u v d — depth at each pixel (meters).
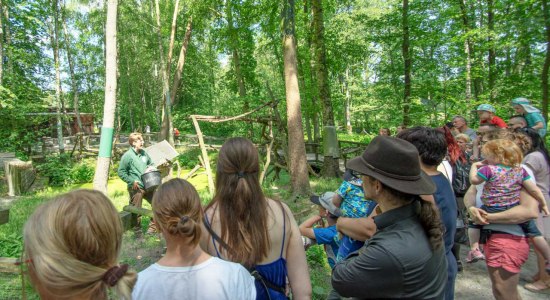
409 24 14.29
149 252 5.11
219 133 29.09
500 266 2.84
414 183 1.57
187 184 1.59
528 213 2.82
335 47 17.16
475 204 3.61
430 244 1.52
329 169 11.22
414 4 14.34
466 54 14.16
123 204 8.60
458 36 13.16
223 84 31.11
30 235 0.99
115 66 7.38
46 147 20.00
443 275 1.58
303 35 17.30
